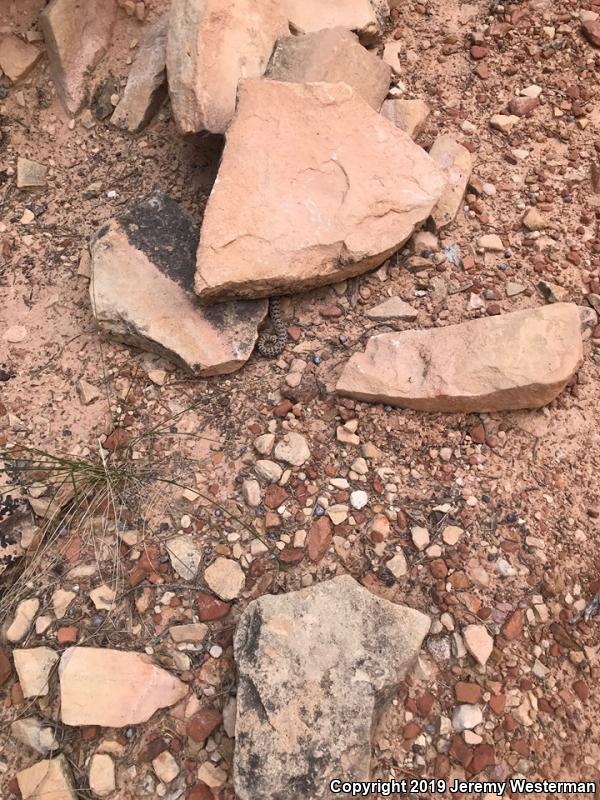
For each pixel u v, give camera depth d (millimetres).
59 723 637
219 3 896
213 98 875
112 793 614
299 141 834
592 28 1066
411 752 626
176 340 789
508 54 1061
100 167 986
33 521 732
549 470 757
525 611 686
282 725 589
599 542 728
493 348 752
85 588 699
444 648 667
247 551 708
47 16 984
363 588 652
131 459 767
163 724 637
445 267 872
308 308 850
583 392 799
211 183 941
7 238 939
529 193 936
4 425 801
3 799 620
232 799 606
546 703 651
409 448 762
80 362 836
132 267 816
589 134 993
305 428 775
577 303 858
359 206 824
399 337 788
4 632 686
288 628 626
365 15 1026
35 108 1021
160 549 713
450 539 711
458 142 976
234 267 774
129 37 1042
